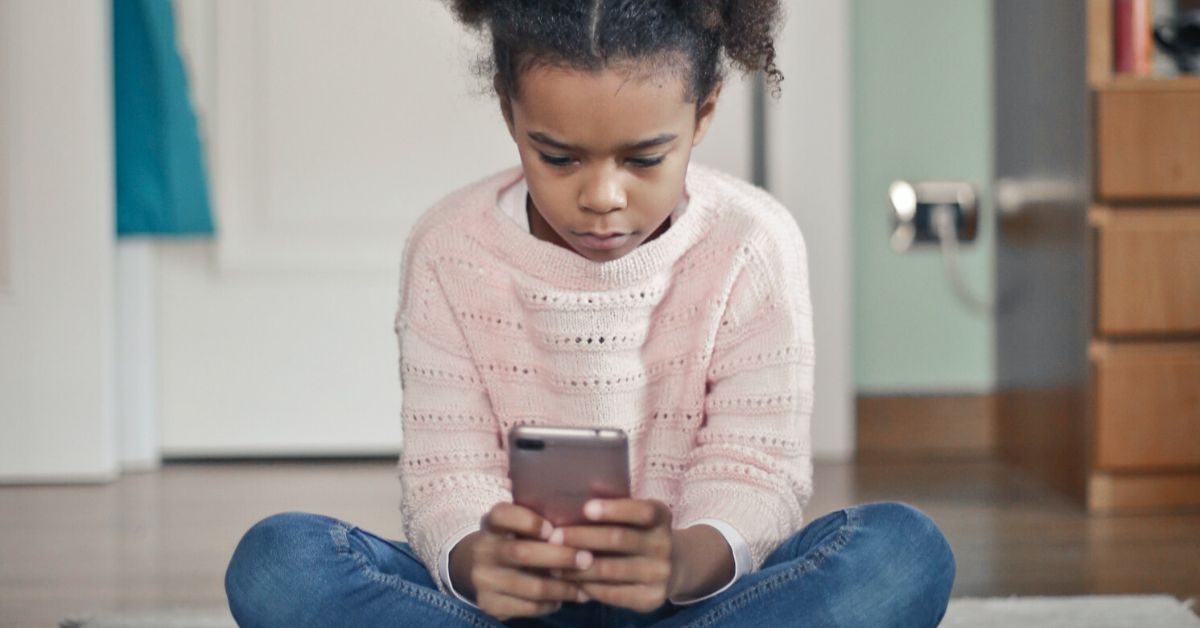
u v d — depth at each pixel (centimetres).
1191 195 217
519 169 125
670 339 121
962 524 215
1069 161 227
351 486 241
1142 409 219
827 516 113
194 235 256
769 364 119
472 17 110
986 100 274
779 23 116
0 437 250
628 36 96
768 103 263
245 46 257
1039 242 244
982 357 278
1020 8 251
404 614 108
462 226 122
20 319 249
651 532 95
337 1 257
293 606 107
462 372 121
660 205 102
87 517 221
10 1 245
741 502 112
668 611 117
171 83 251
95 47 246
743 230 119
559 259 117
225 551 199
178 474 254
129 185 252
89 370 250
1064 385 233
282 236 261
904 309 276
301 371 263
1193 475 223
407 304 124
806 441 120
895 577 106
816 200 265
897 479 250
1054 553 196
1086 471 223
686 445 122
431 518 112
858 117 275
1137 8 220
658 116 99
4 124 247
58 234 249
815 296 266
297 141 259
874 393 278
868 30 274
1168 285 218
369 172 260
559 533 95
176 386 263
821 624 105
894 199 274
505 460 122
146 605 171
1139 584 180
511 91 102
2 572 188
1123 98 216
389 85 259
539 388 121
